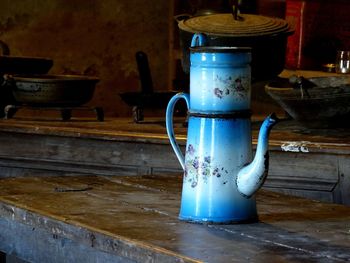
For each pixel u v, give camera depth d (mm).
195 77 1890
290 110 3225
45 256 1984
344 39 4410
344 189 2914
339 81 3295
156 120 4012
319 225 1846
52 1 5258
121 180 2465
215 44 3287
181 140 3223
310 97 3096
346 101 3107
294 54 4379
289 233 1763
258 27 3318
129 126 3688
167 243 1660
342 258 1551
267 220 1902
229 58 1860
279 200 2172
